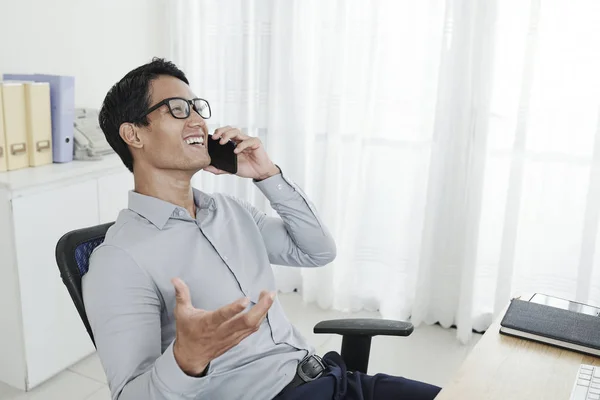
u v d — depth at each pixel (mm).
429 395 1438
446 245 2783
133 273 1269
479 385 1175
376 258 2969
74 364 2496
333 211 2895
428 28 2572
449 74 2572
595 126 2416
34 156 2299
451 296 2826
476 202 2551
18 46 2455
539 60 2414
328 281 2990
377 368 2531
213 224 1448
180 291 994
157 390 1059
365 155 2801
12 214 2086
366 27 2674
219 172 1586
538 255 2613
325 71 2793
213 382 1356
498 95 2520
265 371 1393
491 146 2568
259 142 1560
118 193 2516
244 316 948
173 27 3076
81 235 1418
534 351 1305
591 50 2365
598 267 2520
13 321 2203
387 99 2723
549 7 2367
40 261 2217
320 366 1463
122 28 2932
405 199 2803
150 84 1367
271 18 2828
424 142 2678
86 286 1261
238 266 1437
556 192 2531
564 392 1159
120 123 1383
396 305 2922
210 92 3066
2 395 2256
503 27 2445
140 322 1230
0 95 2154
